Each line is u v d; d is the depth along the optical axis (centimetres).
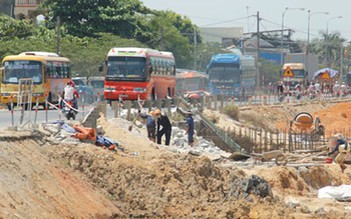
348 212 5338
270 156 7244
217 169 5850
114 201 5084
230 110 11081
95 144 5803
